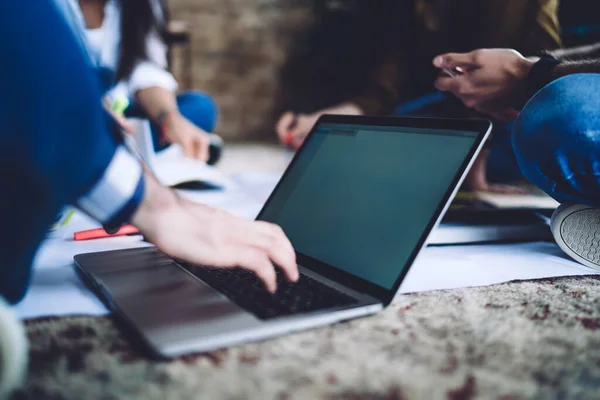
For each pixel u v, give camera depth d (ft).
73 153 1.55
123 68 3.56
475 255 2.91
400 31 5.68
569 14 4.99
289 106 15.30
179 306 1.85
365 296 2.05
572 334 1.89
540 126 2.61
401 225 2.23
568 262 2.82
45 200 1.52
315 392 1.47
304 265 2.47
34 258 1.71
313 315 1.80
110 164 1.74
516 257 2.89
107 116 1.81
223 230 1.95
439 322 1.97
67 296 2.14
